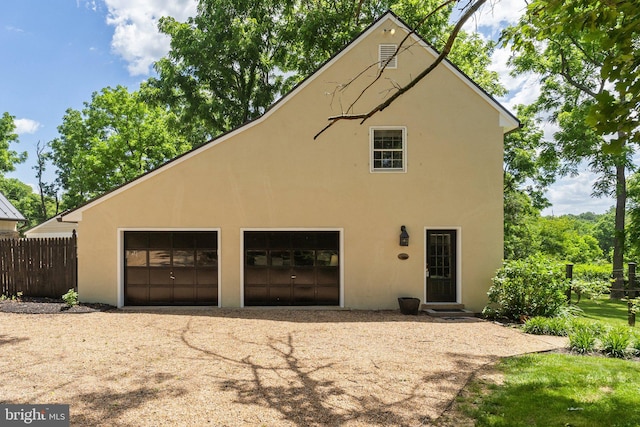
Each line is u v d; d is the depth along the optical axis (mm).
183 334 8328
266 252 11672
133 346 7371
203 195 11547
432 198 11656
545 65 21062
